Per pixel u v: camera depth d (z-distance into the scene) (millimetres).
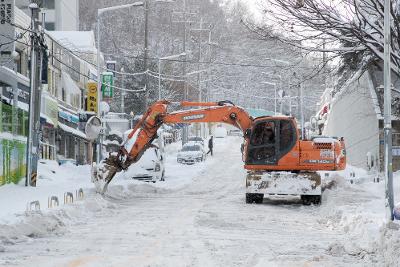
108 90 94062
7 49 50188
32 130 46438
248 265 17203
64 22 121250
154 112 42625
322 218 30031
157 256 18547
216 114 43219
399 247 17109
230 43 132625
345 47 32438
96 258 18234
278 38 30969
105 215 31422
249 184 39156
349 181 53594
